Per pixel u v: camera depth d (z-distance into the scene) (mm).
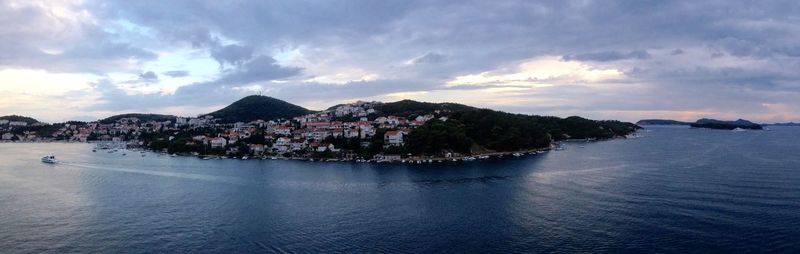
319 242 121688
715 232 120938
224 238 125750
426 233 127375
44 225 138750
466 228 130875
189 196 179500
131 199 174125
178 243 122312
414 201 164750
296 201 167875
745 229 122438
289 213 150000
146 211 154500
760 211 137750
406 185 198500
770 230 121250
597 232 123875
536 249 113625
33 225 138750
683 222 129375
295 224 137375
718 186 174625
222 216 147000
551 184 190375
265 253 114750
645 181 190375
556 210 146000
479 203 158875
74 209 158000
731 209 140500
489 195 171625
